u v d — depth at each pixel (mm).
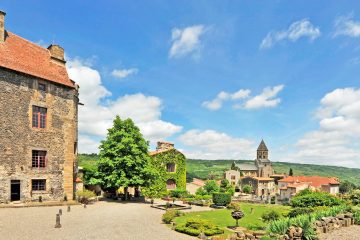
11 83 28000
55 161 31266
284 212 31906
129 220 23812
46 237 16219
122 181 39406
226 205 40312
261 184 100812
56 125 31781
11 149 27406
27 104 29156
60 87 32719
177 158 56656
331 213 23281
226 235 19094
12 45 30984
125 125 42281
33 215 22969
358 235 18641
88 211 27688
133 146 40500
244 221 26781
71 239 16109
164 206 34469
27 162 28609
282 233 18141
